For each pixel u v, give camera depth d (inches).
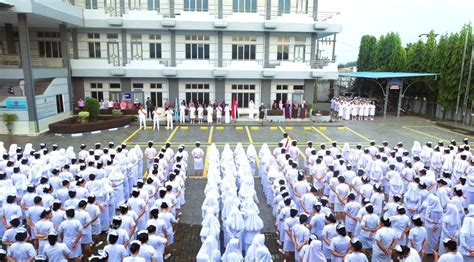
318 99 1692.9
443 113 1349.7
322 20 1357.0
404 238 388.2
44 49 1353.3
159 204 417.7
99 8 1283.2
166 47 1337.4
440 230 429.1
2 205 425.1
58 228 372.8
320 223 386.3
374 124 1252.5
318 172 558.9
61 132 1010.7
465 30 1213.1
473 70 1188.5
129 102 1333.7
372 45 1932.8
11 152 645.9
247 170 556.1
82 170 513.7
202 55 1354.6
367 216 392.8
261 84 1381.6
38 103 1050.1
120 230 344.8
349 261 302.8
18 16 977.5
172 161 643.5
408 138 1029.8
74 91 1339.8
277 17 1337.4
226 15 1314.0
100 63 1296.8
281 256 426.6
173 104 1359.5
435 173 634.2
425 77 1391.5
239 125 1206.9
